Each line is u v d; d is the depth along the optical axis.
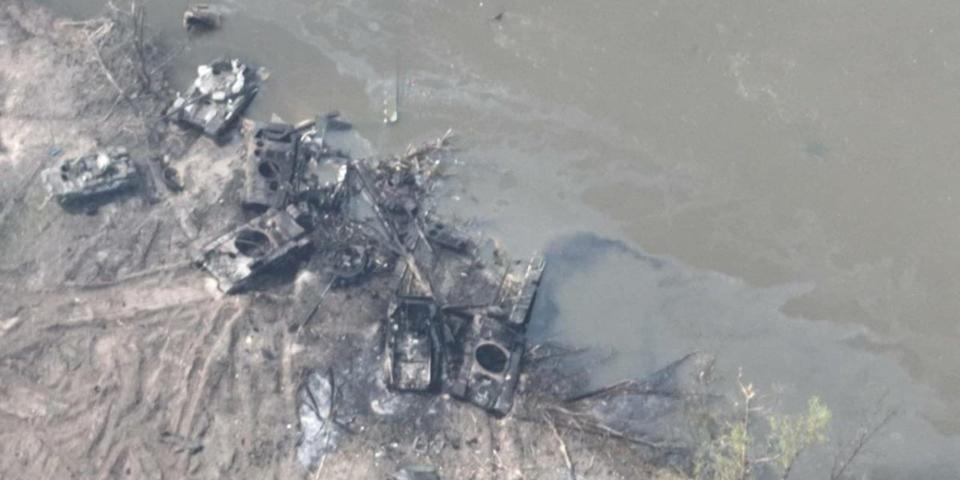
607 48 106.06
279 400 87.38
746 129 102.38
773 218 98.12
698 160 100.81
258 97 102.56
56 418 86.44
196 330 89.75
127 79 101.31
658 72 105.06
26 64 101.56
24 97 99.75
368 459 85.62
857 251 96.56
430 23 107.06
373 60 105.25
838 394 90.38
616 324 92.56
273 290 91.75
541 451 86.50
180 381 87.81
